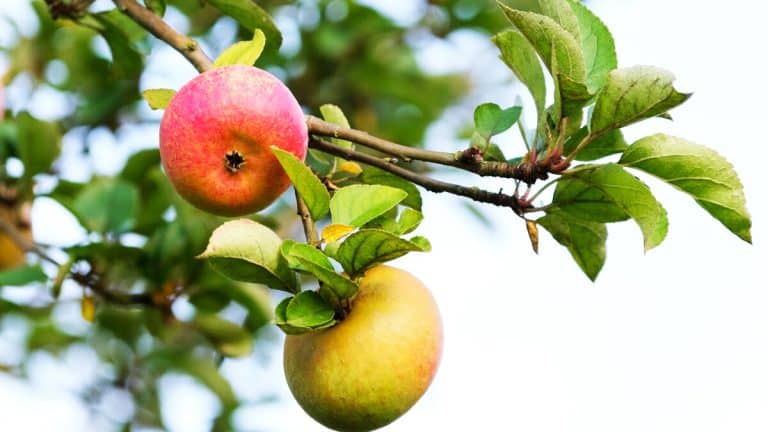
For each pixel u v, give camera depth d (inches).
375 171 56.6
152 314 66.4
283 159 51.4
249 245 51.7
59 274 62.7
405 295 53.2
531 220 54.6
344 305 52.9
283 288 52.2
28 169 66.5
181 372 73.3
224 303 65.1
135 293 64.5
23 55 71.9
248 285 64.9
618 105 52.4
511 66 54.0
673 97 52.1
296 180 51.7
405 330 52.7
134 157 66.7
